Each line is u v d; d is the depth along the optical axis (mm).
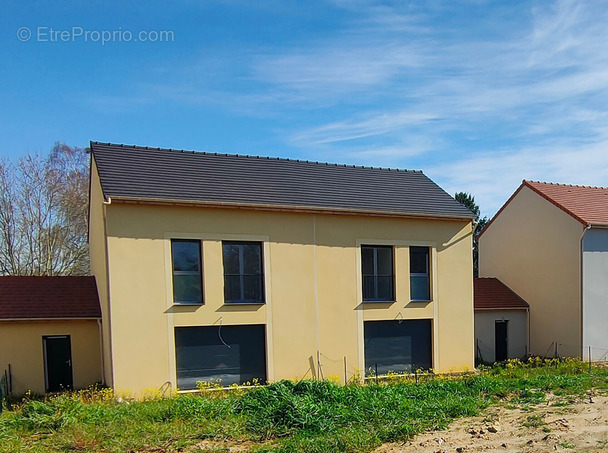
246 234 13555
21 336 13688
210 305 13008
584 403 10008
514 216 21828
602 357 18719
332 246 14594
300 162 17281
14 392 13430
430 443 7359
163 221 12664
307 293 14148
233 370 13234
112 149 14422
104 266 12922
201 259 13086
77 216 30953
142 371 12164
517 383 12172
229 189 14016
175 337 12688
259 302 13562
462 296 16344
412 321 15695
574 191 21609
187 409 9188
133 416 8953
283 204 13867
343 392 10062
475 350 19656
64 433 7844
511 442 7348
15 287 14914
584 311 18500
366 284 15203
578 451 6852
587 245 18703
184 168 14547
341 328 14516
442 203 16891
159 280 12516
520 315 20641
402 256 15539
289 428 8102
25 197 29594
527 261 21016
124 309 12094
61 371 14109
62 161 31312
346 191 15969
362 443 7266
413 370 15508
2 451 7000
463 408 9406
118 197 12016
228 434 7836
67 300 14703
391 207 15562
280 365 13648
